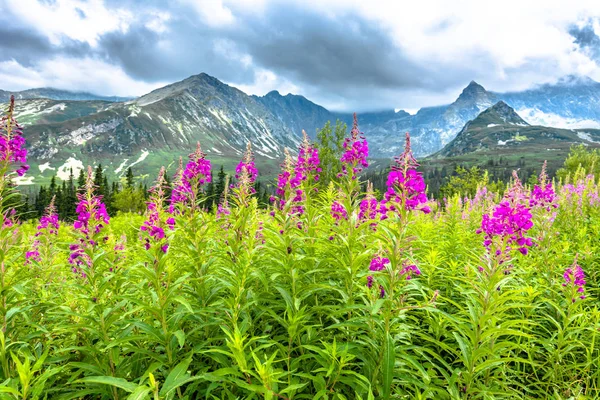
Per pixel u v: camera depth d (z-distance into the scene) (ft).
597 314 20.10
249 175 21.06
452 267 24.64
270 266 19.83
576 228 39.81
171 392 12.14
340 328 17.08
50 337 18.31
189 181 20.84
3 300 15.79
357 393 14.24
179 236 20.90
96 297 16.29
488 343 16.35
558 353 18.72
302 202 23.39
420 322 22.74
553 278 25.08
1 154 16.78
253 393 12.69
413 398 14.90
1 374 13.93
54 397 13.71
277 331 18.97
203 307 17.51
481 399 16.16
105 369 14.74
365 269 20.48
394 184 16.84
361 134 20.86
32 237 28.96
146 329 14.61
